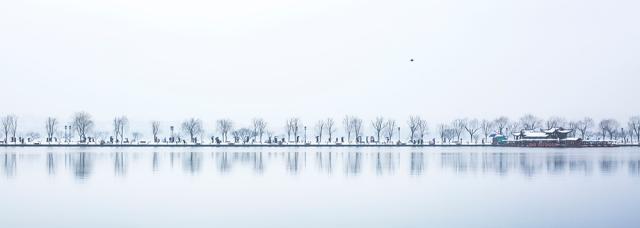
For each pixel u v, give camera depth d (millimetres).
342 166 99250
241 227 43531
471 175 82062
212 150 168250
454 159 121312
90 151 153500
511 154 149000
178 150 166375
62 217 46844
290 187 67125
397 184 70312
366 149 189000
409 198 58000
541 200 56406
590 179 76125
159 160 112312
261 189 65125
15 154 132875
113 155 130375
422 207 52344
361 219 46688
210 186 67625
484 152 163875
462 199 57344
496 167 97250
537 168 94938
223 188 65750
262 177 78688
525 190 64125
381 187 67312
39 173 81875
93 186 67062
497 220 46062
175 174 82000
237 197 58375
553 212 49594
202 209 51031
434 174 83562
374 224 44719
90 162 104438
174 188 65625
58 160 109500
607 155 143625
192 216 47688
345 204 54125
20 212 49000
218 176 79562
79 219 46125
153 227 43312
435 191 63500
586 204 53781
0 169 87875
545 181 73562
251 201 55750
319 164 103875
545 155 142875
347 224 44719
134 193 60938
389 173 85000
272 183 71312
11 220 45594
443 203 54719
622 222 45000
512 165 102438
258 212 49688
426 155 141000
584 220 45938
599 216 47562
